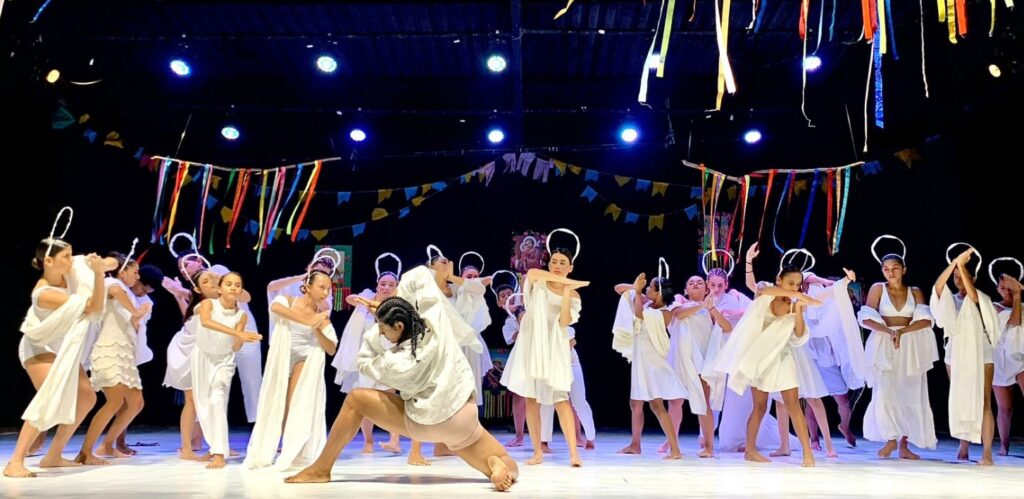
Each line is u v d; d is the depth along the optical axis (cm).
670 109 790
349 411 327
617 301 882
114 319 443
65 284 406
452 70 757
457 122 830
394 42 692
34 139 757
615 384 887
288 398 442
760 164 839
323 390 432
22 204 754
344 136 830
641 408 533
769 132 805
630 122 819
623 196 877
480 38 683
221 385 427
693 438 722
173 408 859
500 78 771
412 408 313
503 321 871
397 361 309
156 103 770
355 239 879
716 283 601
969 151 731
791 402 454
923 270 780
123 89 759
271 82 778
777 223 850
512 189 885
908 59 684
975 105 684
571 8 626
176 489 307
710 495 297
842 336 569
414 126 830
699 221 860
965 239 732
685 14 637
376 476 361
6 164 734
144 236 833
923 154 764
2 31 617
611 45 698
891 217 812
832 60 715
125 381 444
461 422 314
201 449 544
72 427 409
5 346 746
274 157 842
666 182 858
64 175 790
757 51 705
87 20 645
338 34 676
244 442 643
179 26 659
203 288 460
